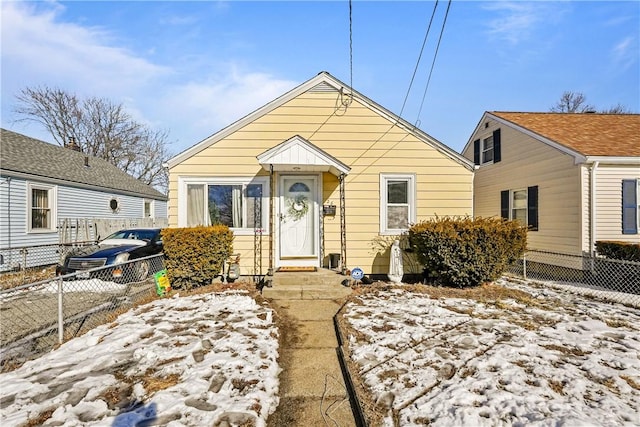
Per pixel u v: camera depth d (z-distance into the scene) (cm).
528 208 1105
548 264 1002
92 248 831
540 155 1052
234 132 827
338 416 302
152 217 2155
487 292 698
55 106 2869
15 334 486
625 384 327
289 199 841
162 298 650
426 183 851
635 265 720
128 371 356
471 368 359
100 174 1714
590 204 888
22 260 1090
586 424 255
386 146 848
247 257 826
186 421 272
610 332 472
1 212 1055
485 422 265
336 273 750
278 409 312
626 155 867
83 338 443
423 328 483
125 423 268
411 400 305
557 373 345
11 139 1365
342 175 794
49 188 1250
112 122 3127
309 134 838
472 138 1553
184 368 361
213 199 825
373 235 844
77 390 316
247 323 507
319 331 500
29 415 278
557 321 521
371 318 531
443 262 718
